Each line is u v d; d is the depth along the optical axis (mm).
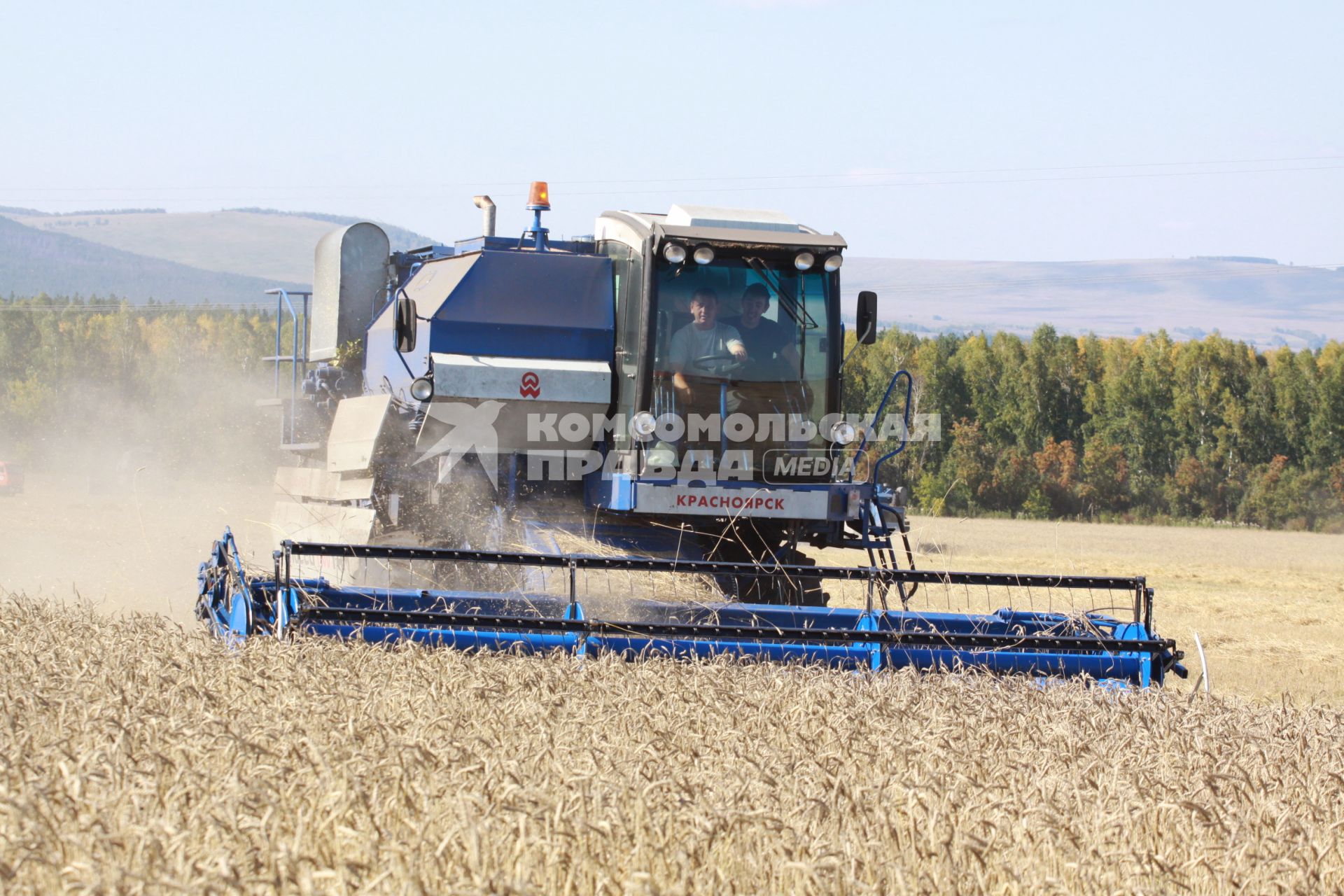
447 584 37594
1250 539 184625
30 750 19516
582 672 26703
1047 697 27469
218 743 19734
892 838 17797
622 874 16094
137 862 15102
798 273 39719
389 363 46594
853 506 37969
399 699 23734
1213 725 25812
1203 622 70188
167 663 24844
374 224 54219
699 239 37656
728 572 30359
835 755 21125
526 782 18656
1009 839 18188
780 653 30125
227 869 14195
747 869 16859
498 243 43000
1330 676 49812
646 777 19125
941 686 27781
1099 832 18562
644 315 38250
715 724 23625
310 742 18219
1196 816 19078
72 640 28234
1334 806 21562
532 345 39906
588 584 35844
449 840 15273
